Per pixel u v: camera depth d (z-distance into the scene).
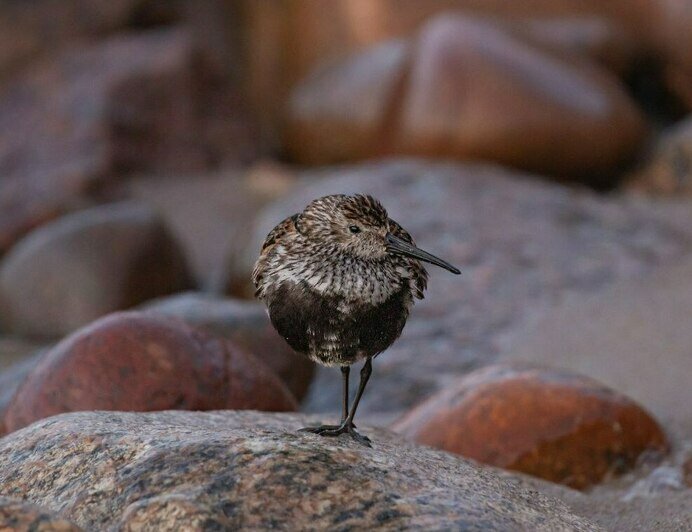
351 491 5.39
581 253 15.03
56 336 15.13
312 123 19.89
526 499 6.08
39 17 21.12
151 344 8.52
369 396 12.12
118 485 5.57
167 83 20.45
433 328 13.37
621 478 8.61
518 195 16.27
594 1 20.78
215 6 22.61
